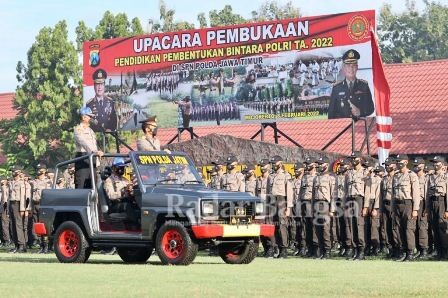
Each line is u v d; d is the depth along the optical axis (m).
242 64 36.12
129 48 38.38
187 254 19.75
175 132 45.41
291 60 35.06
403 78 45.69
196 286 14.76
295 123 43.91
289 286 14.84
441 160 26.09
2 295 13.30
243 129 44.44
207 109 36.84
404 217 25.62
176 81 37.50
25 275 16.92
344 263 22.20
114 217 21.16
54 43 47.62
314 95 34.59
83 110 22.17
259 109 35.75
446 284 15.30
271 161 28.59
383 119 33.44
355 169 27.03
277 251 28.02
